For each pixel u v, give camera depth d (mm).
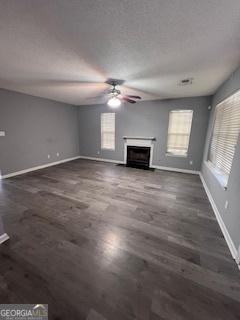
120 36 1529
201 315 1139
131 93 4012
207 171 3506
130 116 5367
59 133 5625
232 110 2449
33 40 1593
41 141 4957
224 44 1639
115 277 1421
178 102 4559
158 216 2422
